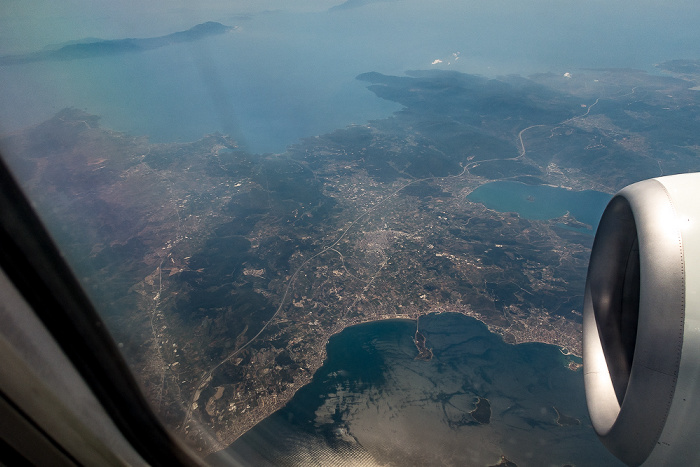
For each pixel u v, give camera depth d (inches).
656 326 140.2
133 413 141.0
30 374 92.9
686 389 133.7
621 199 185.9
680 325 135.4
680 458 140.5
